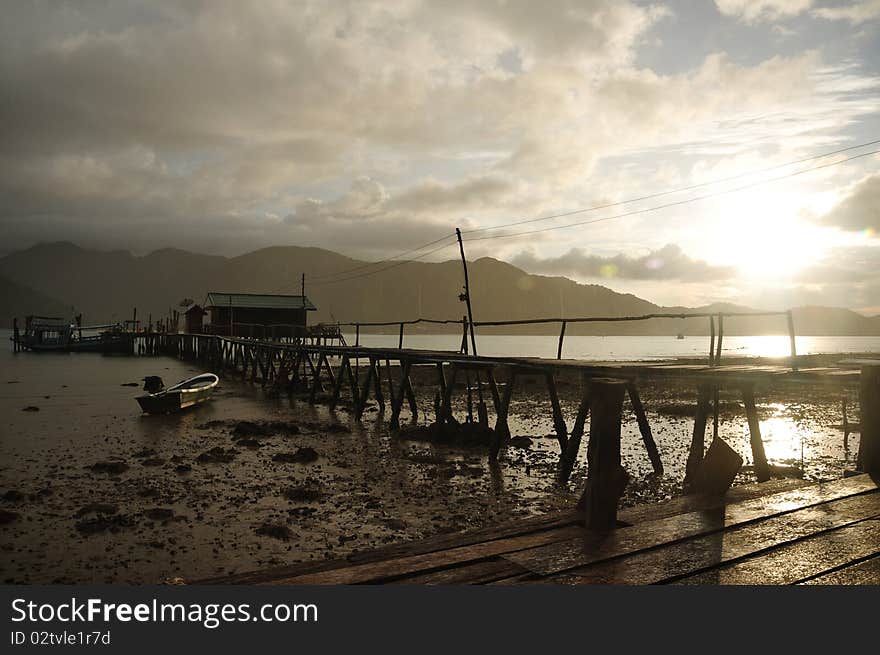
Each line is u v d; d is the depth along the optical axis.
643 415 15.49
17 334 96.50
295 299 70.88
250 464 16.42
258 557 9.55
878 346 195.25
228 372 53.28
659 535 4.98
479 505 12.59
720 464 6.39
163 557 9.53
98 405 30.36
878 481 6.88
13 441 19.94
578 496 13.36
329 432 22.14
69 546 9.98
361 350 26.73
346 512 12.02
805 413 28.44
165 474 15.14
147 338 93.12
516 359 17.64
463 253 29.30
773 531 5.13
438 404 23.94
